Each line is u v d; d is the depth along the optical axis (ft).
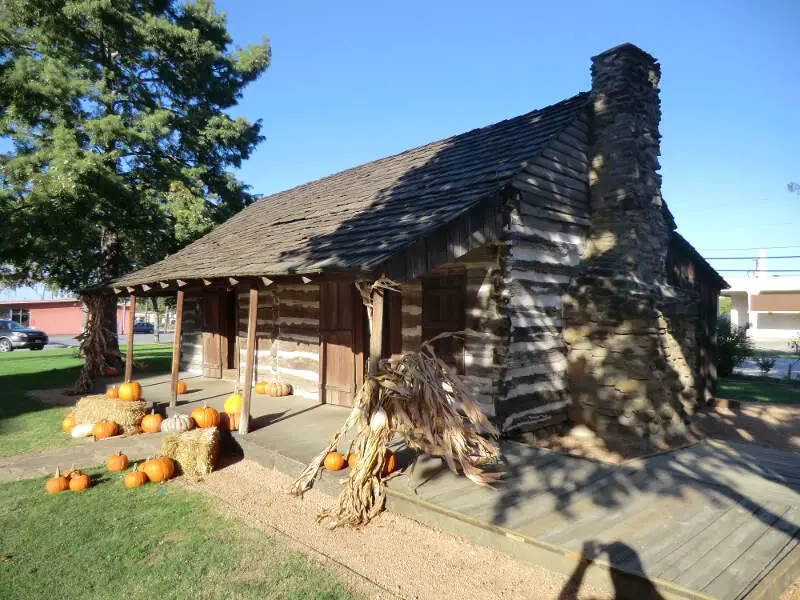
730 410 32.30
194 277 26.68
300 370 32.22
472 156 27.63
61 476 20.39
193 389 34.94
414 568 12.86
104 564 13.89
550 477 16.92
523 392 23.15
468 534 13.75
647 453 21.08
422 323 25.63
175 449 21.43
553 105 29.37
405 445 20.26
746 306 122.62
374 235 20.89
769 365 55.47
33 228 44.88
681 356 25.54
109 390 33.73
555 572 12.07
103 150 49.78
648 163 26.73
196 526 16.16
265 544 14.66
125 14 50.49
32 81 45.85
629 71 26.00
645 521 13.55
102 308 43.86
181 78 58.13
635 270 25.11
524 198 23.39
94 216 47.06
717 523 13.50
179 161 57.72
